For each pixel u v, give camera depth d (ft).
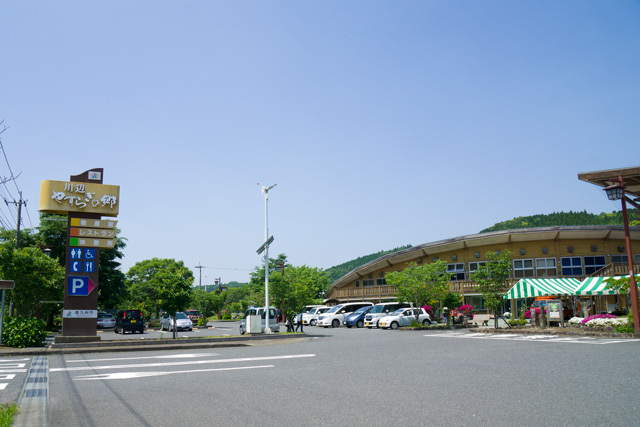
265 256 94.32
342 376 37.47
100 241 72.64
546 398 27.71
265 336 82.74
